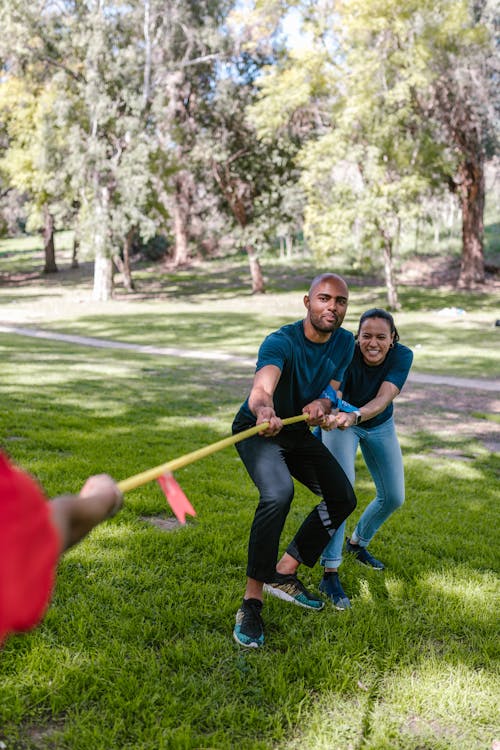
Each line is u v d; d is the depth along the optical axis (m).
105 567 4.39
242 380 14.92
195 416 10.71
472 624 4.08
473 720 3.17
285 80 33.97
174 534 5.04
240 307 34.78
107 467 6.75
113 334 23.70
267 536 3.62
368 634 3.83
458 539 5.71
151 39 35.19
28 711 2.96
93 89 33.09
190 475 6.97
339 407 4.13
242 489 6.57
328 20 32.81
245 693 3.24
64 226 38.47
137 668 3.31
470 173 40.78
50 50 34.34
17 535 1.17
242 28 36.38
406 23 30.28
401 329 26.52
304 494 6.84
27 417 8.97
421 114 33.81
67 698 3.05
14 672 3.21
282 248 57.12
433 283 44.09
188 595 4.12
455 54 32.12
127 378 13.99
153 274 51.62
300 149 37.78
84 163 33.31
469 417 12.37
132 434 8.77
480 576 4.86
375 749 2.89
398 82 30.83
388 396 4.48
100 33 32.72
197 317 29.62
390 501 4.83
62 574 4.24
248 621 3.66
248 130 39.06
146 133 35.44
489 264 45.50
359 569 4.82
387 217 31.78
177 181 44.72
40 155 34.72
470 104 34.09
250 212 41.25
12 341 20.05
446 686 3.39
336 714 3.12
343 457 4.58
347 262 50.84
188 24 35.62
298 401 3.98
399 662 3.62
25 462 6.63
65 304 35.47
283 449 3.87
